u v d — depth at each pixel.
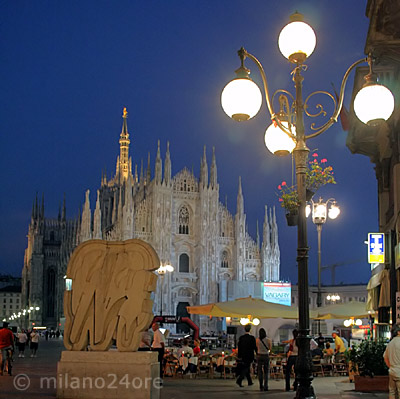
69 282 134.62
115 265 14.95
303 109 14.22
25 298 180.00
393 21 18.50
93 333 14.70
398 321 18.12
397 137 26.61
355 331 44.09
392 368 13.94
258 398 19.22
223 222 120.25
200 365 30.00
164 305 110.19
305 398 12.77
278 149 16.12
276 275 119.44
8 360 25.06
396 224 25.19
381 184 32.69
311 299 121.12
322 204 34.38
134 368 14.12
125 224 110.12
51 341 100.19
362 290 118.56
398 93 25.17
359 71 26.38
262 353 22.62
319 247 35.34
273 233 120.94
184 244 116.25
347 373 31.17
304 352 12.97
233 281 113.00
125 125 179.25
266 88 14.34
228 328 44.50
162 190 113.56
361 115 13.66
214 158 119.00
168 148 115.75
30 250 181.12
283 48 13.98
